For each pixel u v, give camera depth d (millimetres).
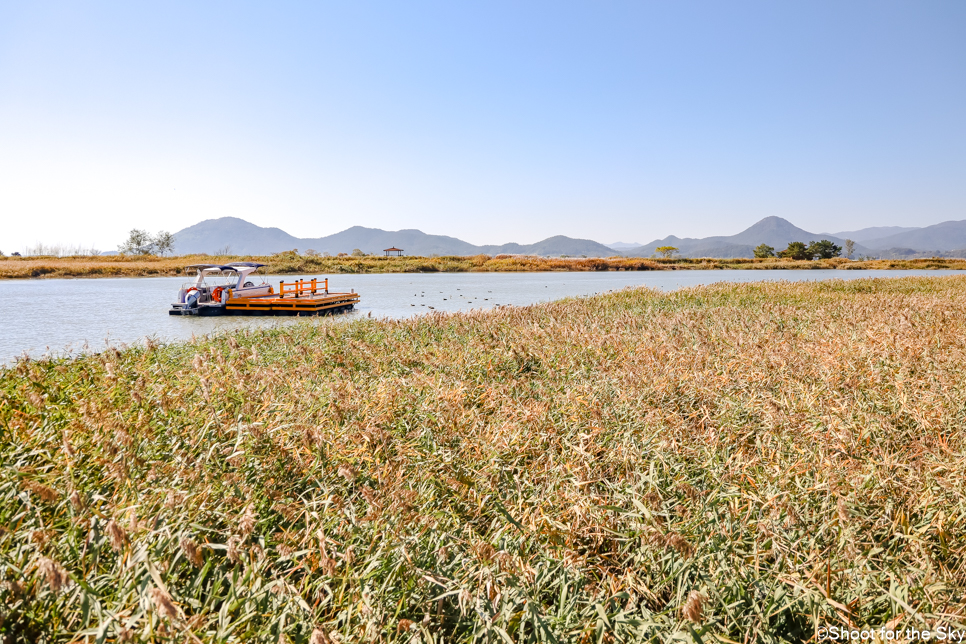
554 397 6145
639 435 4867
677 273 67938
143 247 118250
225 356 8414
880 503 3611
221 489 3650
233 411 5352
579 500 3580
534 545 3303
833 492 3527
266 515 3535
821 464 4000
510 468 4332
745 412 5504
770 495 3523
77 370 7199
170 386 6273
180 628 2170
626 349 8258
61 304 24969
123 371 6938
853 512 3418
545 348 8523
